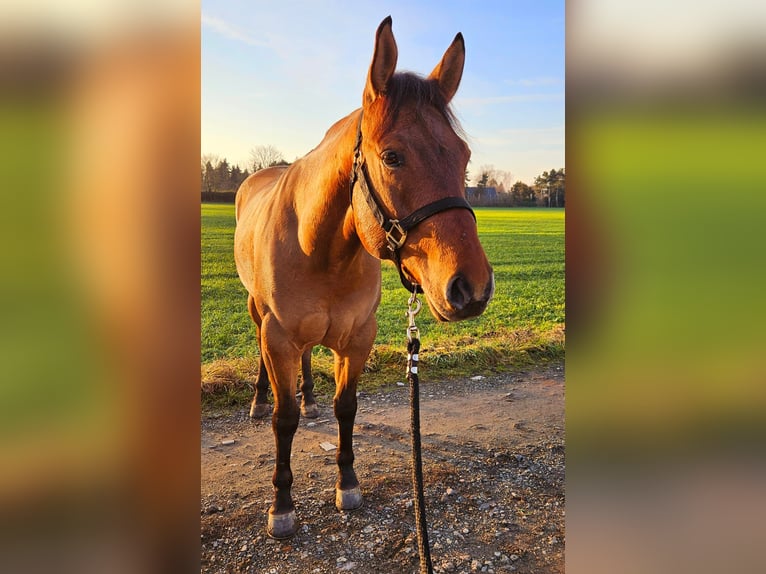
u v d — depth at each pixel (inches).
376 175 65.5
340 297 91.4
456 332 251.0
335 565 85.7
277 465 95.9
